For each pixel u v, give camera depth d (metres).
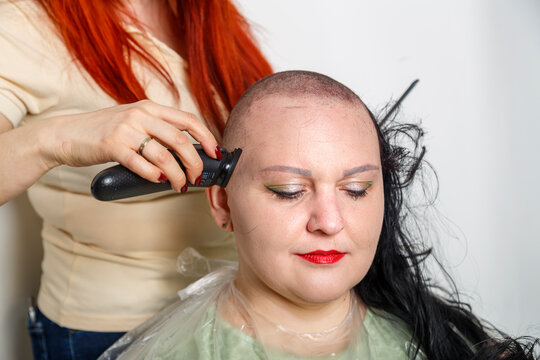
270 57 1.36
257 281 0.72
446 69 1.46
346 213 0.67
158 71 0.86
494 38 1.46
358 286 0.82
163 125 0.65
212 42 0.94
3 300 1.21
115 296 0.92
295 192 0.66
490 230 1.54
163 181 0.66
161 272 0.92
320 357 0.72
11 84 0.78
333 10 1.37
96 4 0.82
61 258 0.96
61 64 0.81
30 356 1.26
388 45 1.42
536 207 1.55
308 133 0.66
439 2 1.42
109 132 0.65
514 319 1.55
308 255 0.66
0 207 1.18
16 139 0.69
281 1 1.34
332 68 1.40
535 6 1.46
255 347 0.71
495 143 1.51
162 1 0.95
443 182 1.51
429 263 1.20
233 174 0.70
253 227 0.68
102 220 0.88
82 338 0.95
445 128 1.49
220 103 0.95
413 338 0.80
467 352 0.82
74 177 0.86
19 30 0.78
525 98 1.50
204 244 0.94
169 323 0.79
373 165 0.68
